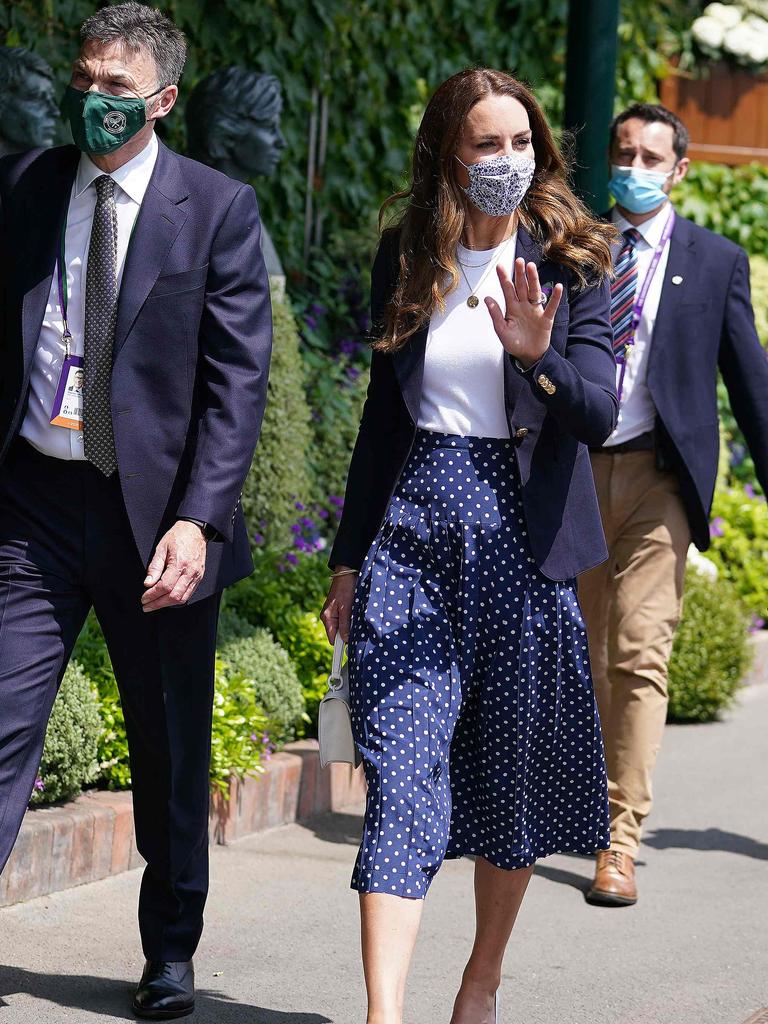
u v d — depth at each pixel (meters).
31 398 7.66
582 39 12.97
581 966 9.63
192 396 7.71
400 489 7.42
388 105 21.20
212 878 10.81
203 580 7.70
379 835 6.86
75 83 7.51
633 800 11.18
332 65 20.22
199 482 7.49
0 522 7.76
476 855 7.68
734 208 25.38
